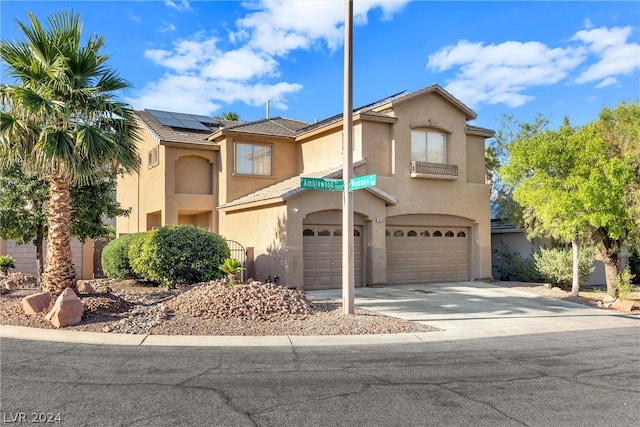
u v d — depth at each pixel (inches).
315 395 239.3
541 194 627.8
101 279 781.9
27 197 555.2
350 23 450.9
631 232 644.1
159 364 289.0
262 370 281.4
